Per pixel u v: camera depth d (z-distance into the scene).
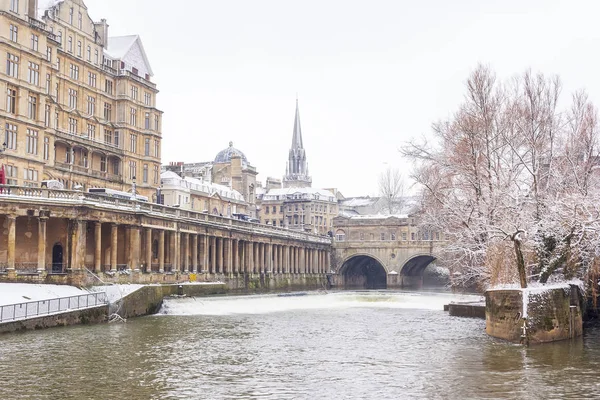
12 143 68.50
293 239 119.88
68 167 81.88
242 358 37.72
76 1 85.94
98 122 89.81
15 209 59.31
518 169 55.09
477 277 62.97
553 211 46.19
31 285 57.22
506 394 28.70
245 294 86.38
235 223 98.19
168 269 81.81
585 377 31.94
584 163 52.62
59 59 81.69
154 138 100.12
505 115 55.53
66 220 66.06
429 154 62.19
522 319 42.25
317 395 28.56
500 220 49.31
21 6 70.00
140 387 29.73
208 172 153.12
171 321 56.53
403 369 34.38
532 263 47.59
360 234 150.75
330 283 136.25
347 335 48.84
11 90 68.56
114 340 43.44
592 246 47.94
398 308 78.12
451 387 30.05
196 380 31.39
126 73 94.00
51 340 42.78
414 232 147.12
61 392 28.59
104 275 64.94
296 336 47.94
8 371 32.75
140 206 72.31
